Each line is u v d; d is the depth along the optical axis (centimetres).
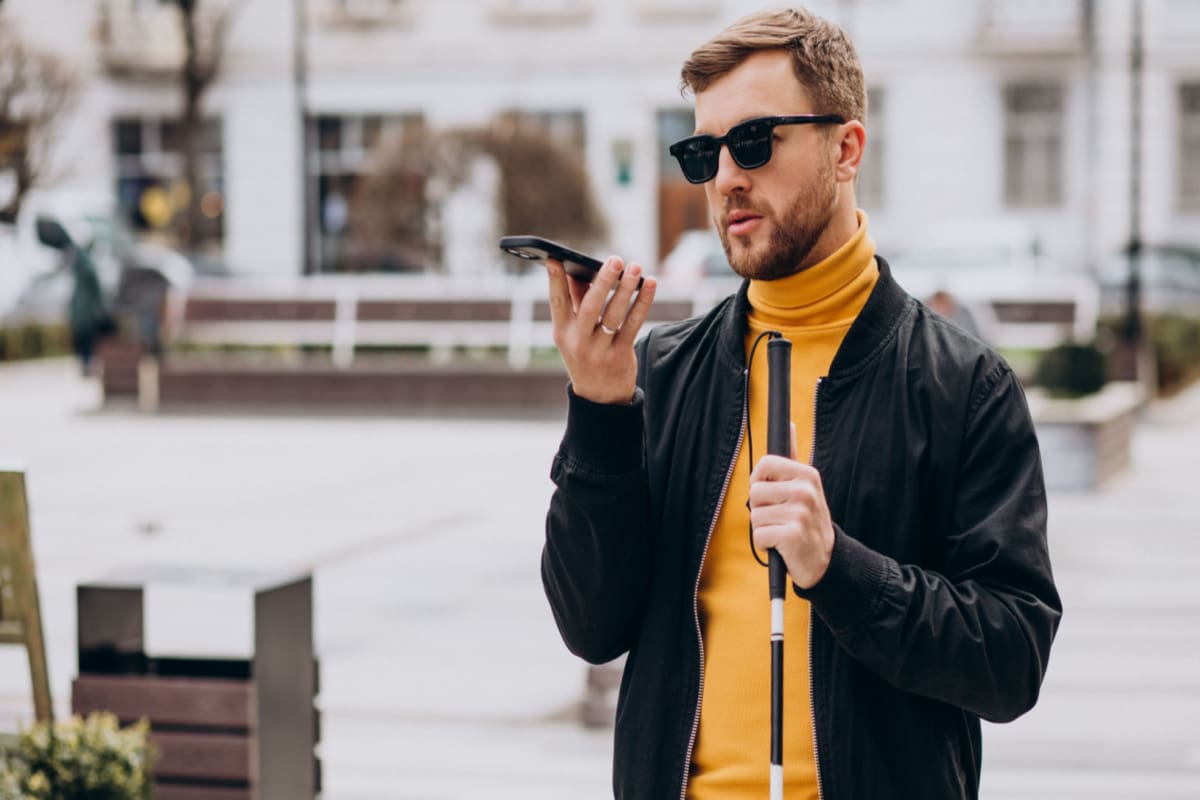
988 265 2169
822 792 204
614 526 214
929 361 214
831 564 194
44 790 343
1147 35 2816
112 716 383
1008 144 2862
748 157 212
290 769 386
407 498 1114
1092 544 926
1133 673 644
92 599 391
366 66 3048
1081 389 1251
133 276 2223
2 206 2217
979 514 208
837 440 214
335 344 1831
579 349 210
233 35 3048
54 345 2388
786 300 221
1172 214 2847
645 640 221
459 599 787
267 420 1669
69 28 3061
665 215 3025
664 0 2958
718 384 225
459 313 1819
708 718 215
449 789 508
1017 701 203
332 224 3086
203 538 953
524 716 592
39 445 1446
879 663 196
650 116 2983
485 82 3022
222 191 3089
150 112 3098
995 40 2816
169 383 1716
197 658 395
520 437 1509
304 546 927
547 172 1955
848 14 2691
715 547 220
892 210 2884
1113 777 517
